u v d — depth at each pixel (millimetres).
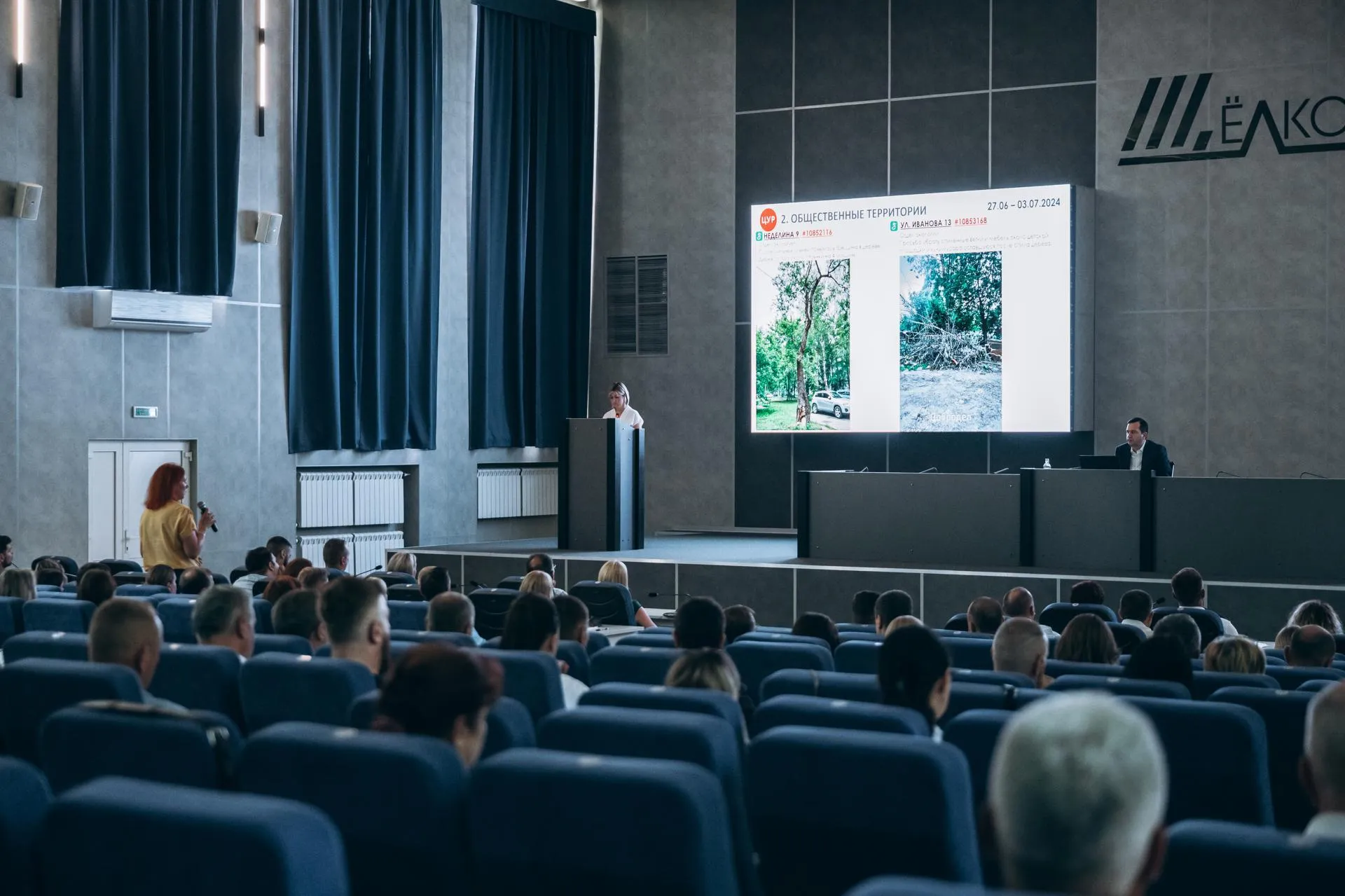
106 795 1571
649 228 15617
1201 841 1546
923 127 14250
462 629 4574
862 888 1144
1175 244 13102
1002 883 2666
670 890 1767
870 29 14523
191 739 2240
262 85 12797
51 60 11188
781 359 14453
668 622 10664
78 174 11180
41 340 11242
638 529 12062
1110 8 13391
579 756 1887
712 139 15297
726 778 2242
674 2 15484
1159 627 5211
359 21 13328
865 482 10516
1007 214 13328
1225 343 12898
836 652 4340
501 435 15094
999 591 9719
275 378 12953
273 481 12914
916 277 13758
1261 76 12758
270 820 1475
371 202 13523
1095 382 13422
